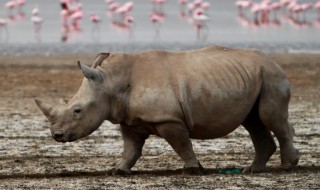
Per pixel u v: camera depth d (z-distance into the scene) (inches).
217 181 1257.4
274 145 1357.0
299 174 1316.4
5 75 2847.0
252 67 1316.4
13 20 5905.5
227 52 1331.2
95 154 1539.1
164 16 5920.3
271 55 3567.9
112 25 5521.7
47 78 2768.2
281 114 1327.5
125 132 1321.4
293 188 1211.2
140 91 1274.6
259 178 1282.0
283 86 1327.5
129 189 1208.8
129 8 5536.4
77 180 1282.0
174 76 1279.5
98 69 1285.7
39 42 4357.8
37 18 4820.4
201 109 1284.4
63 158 1499.8
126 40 4490.7
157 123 1268.5
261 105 1317.7
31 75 2842.0
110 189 1211.2
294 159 1347.2
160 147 1600.6
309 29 5388.8
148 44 4229.8
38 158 1501.0
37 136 1734.7
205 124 1293.1
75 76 2819.9
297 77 2778.1
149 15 6117.1
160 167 1401.3
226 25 5565.9
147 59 1302.9
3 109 2128.4
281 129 1332.4
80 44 4224.9
